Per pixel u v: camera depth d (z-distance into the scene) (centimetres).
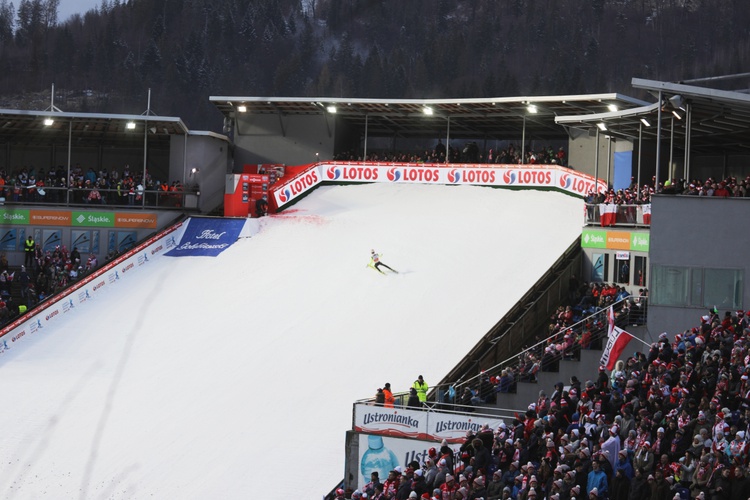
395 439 2345
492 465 1934
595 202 4075
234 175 5075
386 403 2556
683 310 2888
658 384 1980
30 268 4916
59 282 4625
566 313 3259
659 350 2253
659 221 2912
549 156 5200
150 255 4744
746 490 1501
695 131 4050
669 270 2902
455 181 5206
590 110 4981
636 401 1945
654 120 3847
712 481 1559
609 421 1975
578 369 2828
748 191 2900
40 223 5172
